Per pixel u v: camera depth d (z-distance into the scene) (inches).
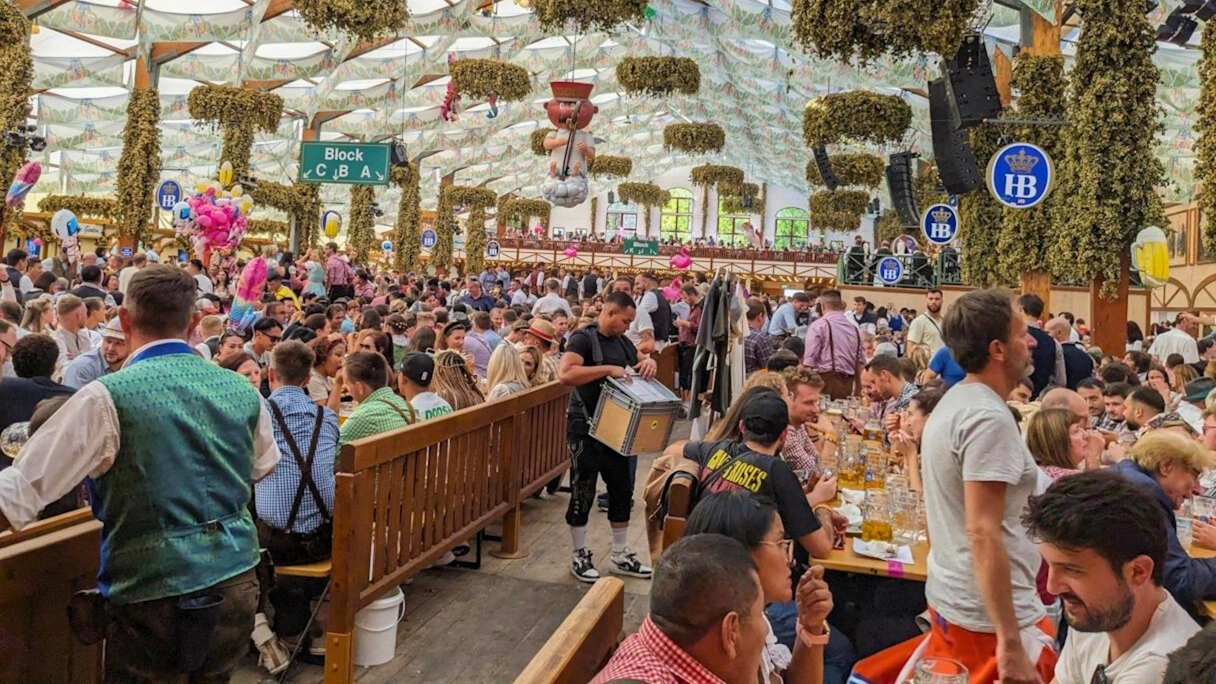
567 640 66.8
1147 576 66.5
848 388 323.9
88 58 782.5
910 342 346.6
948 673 79.7
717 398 252.4
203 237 505.0
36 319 251.0
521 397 211.0
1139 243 333.1
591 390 190.4
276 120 708.0
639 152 1649.9
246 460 99.7
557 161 448.1
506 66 659.4
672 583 59.8
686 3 816.3
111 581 90.7
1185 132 807.1
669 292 620.4
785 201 1785.2
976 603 94.0
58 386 157.1
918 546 136.3
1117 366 254.1
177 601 91.5
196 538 93.4
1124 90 328.2
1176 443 122.6
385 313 399.9
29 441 84.8
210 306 331.3
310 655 147.6
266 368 250.7
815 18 300.0
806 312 612.7
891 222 1205.7
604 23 406.9
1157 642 68.2
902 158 668.7
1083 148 335.6
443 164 1349.7
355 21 406.9
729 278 270.2
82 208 1181.7
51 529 97.6
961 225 524.1
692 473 123.8
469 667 144.4
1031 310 253.3
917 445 167.9
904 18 281.9
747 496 86.0
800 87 914.7
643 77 606.2
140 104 663.8
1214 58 307.9
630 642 61.8
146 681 93.0
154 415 90.0
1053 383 250.8
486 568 195.9
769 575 83.1
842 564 124.5
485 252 1540.4
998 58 539.2
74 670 98.9
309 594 148.9
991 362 94.5
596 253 1616.6
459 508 178.7
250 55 709.9
